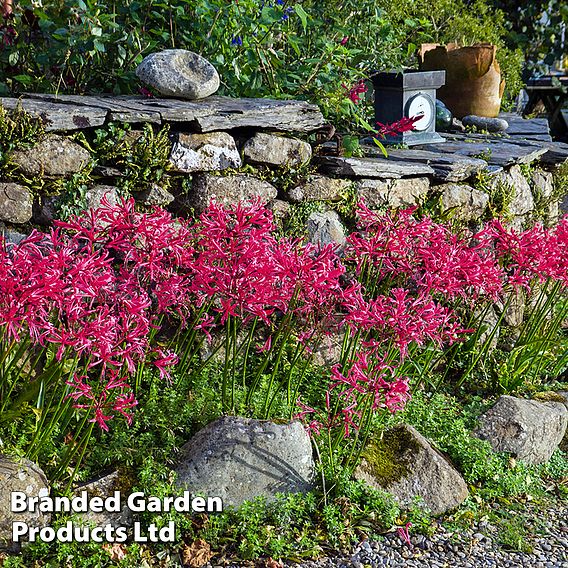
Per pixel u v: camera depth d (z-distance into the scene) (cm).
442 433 444
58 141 407
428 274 431
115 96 477
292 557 353
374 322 382
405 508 393
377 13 633
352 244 470
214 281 392
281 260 376
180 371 418
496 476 425
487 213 583
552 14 1141
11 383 371
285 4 582
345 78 586
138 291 404
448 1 853
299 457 381
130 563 334
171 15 520
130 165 427
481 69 744
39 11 467
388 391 371
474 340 515
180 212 452
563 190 668
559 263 486
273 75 549
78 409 370
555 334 554
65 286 330
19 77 477
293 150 484
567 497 433
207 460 368
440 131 716
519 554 377
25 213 402
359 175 505
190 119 442
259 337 457
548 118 1185
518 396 502
